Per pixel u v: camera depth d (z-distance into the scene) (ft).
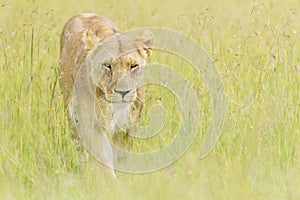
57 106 43.37
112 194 35.73
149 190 35.70
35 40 51.24
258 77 45.73
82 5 66.33
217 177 37.22
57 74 44.62
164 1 71.72
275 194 35.68
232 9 67.92
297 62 46.19
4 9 63.77
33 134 41.45
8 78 45.44
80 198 35.86
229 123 42.96
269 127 41.45
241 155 39.75
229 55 48.85
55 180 37.70
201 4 70.44
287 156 39.99
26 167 39.11
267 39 49.85
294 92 44.50
